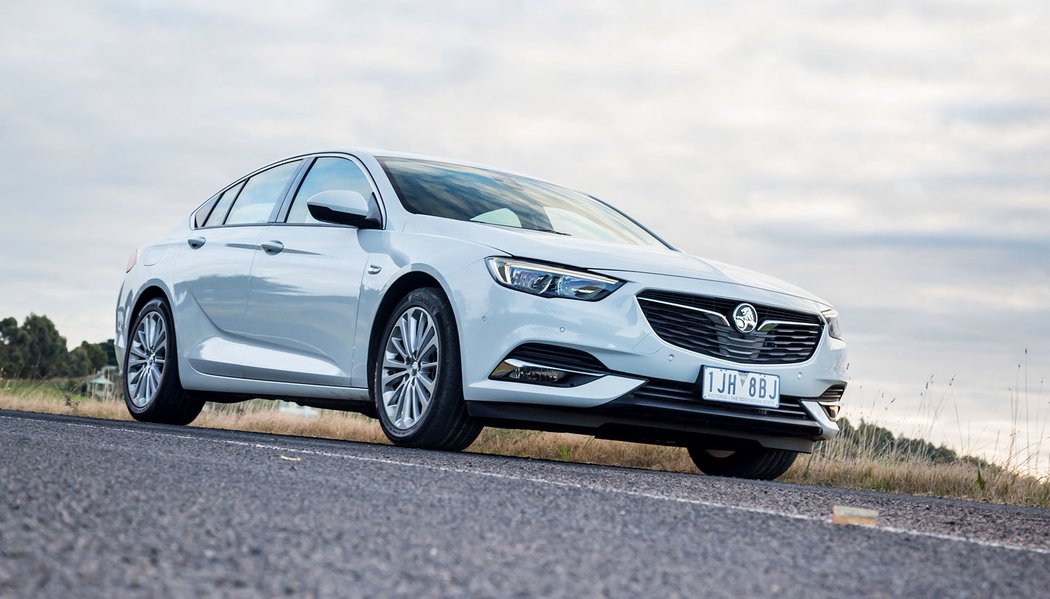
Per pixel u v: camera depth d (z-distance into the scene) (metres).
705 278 4.88
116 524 2.12
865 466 6.44
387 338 5.06
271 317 5.73
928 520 3.27
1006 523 3.40
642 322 4.64
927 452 6.85
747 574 2.05
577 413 4.60
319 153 6.12
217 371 6.05
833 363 5.15
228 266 6.12
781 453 5.64
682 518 2.72
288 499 2.59
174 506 2.38
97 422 5.67
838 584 2.03
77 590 1.60
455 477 3.30
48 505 2.27
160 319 6.70
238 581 1.72
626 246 5.11
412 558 1.97
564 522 2.52
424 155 5.99
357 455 4.03
